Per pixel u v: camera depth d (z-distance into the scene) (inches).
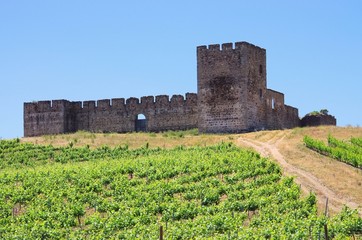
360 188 1964.8
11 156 2667.3
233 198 1815.9
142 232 1563.7
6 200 1947.6
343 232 1515.7
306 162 2274.9
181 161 2220.7
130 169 2160.4
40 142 2864.2
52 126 3316.9
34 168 2410.2
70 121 3346.5
